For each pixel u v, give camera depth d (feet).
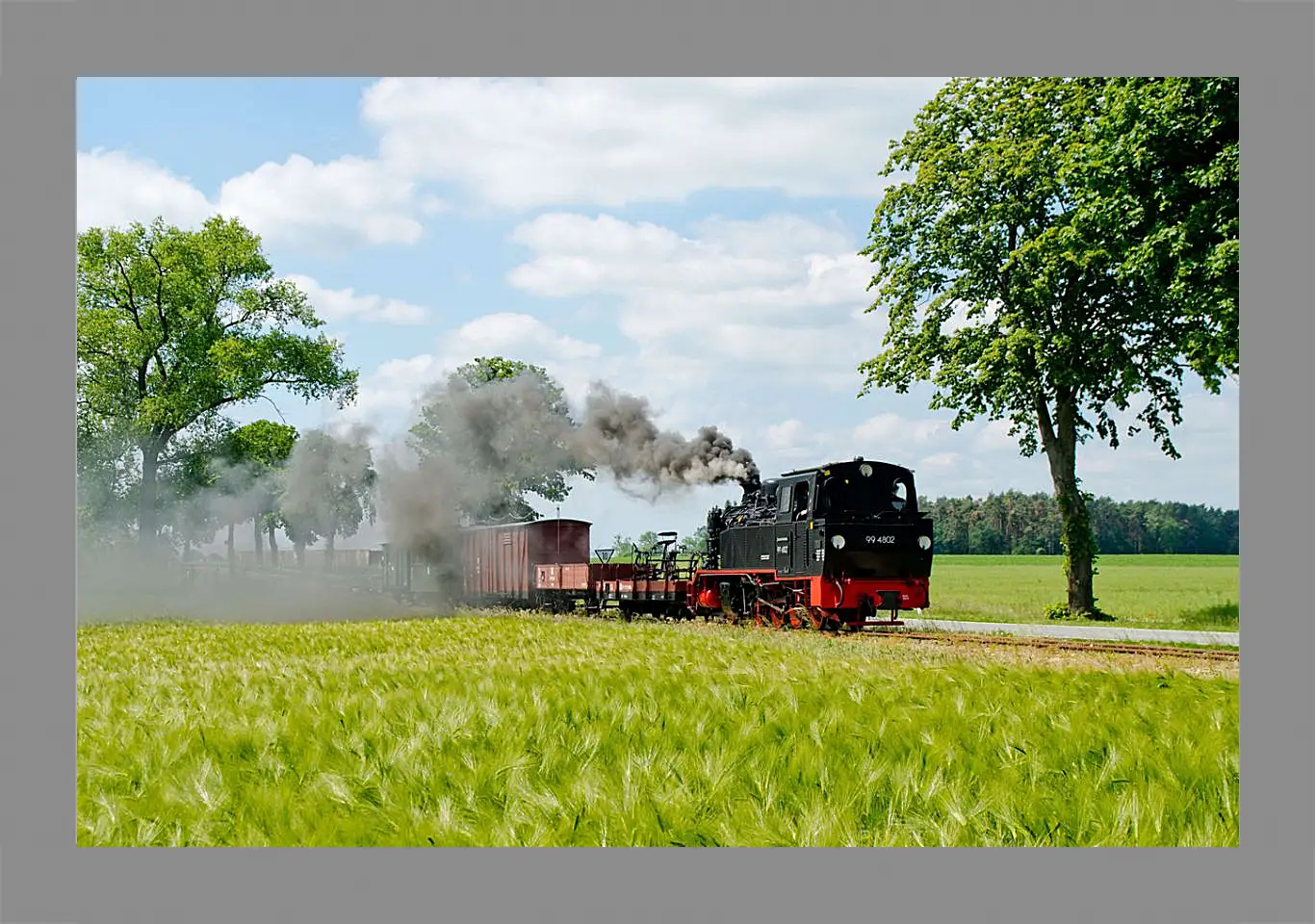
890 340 112.47
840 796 27.81
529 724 34.47
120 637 82.58
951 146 108.99
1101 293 101.50
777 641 69.05
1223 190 81.82
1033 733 33.78
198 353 157.69
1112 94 89.25
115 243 154.92
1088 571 107.55
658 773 29.14
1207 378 87.10
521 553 131.03
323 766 30.37
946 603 135.23
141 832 26.91
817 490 82.38
